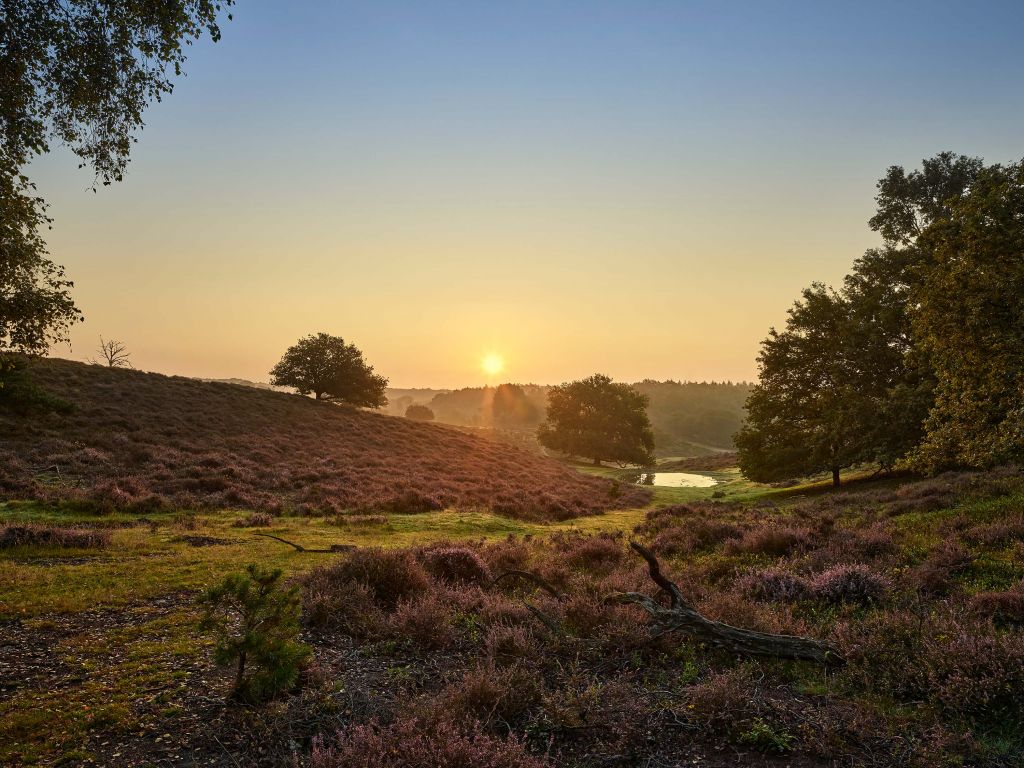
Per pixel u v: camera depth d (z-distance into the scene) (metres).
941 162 35.06
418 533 21.27
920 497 19.88
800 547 12.38
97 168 10.70
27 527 14.39
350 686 6.02
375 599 9.34
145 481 27.23
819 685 5.84
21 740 4.72
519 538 21.05
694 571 11.43
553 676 6.32
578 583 10.27
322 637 7.70
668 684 5.97
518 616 8.20
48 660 6.58
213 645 7.13
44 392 32.16
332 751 4.21
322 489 30.78
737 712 5.14
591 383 93.75
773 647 6.61
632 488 51.50
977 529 11.77
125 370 49.56
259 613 5.53
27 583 10.17
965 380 17.22
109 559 12.90
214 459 33.16
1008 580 8.67
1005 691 4.96
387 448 47.16
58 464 27.94
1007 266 16.47
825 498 28.45
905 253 34.81
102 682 5.94
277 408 51.28
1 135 9.70
